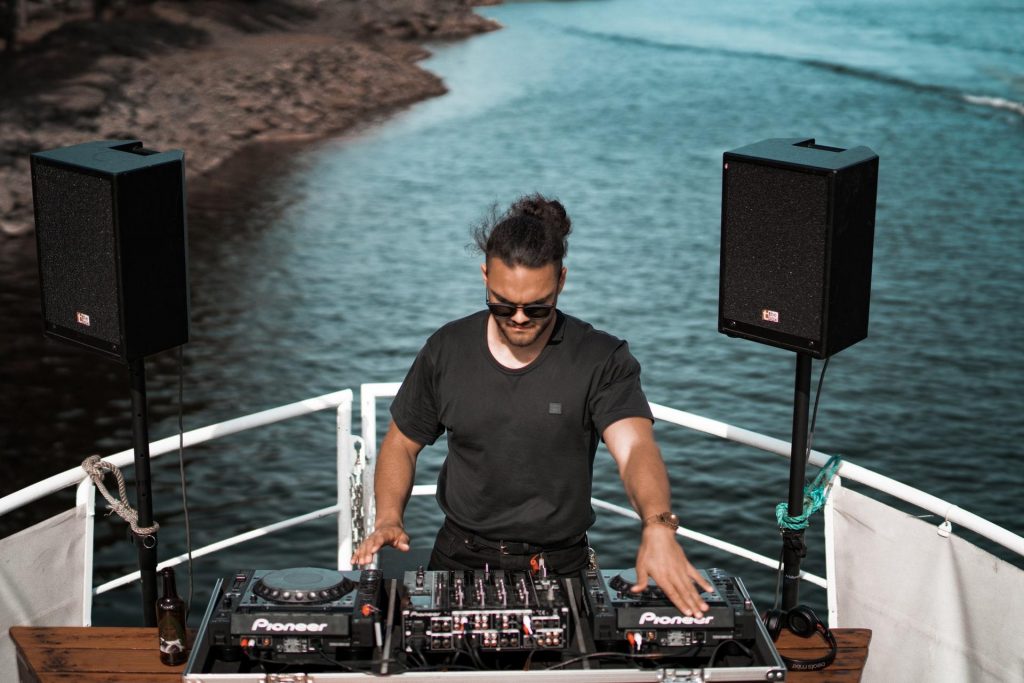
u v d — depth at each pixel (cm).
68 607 372
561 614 275
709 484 1659
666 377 2102
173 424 1875
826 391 1998
